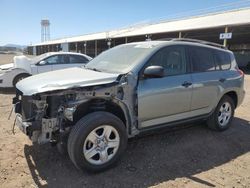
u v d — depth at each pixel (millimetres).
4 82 10445
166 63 4625
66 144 3992
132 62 4379
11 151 4516
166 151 4723
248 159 4570
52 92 3568
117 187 3582
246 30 26812
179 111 4801
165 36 35219
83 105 3867
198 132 5719
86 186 3576
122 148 4051
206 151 4801
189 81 4852
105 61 4898
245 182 3834
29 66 10750
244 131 5934
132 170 4027
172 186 3648
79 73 4340
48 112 3746
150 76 4102
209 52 5453
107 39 45250
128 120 4160
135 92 4133
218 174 4023
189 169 4137
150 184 3680
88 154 3760
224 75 5602
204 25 26578
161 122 4582
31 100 3758
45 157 4332
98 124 3756
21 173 3846
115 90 3951
